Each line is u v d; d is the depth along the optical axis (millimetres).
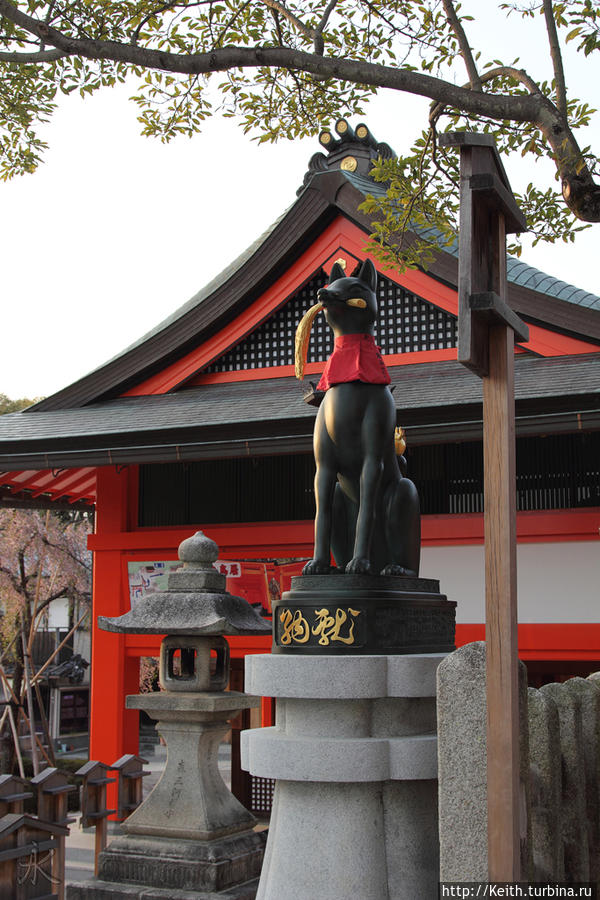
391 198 8477
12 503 17156
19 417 15484
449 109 7371
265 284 14867
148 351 15289
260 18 7953
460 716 4191
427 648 5574
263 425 12406
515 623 3795
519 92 7414
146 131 8617
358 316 5648
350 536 5824
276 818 5191
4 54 6113
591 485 12414
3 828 6891
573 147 5672
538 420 11039
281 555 14094
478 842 4082
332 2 6480
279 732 5312
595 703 5762
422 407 11500
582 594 12219
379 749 4867
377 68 5641
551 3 6199
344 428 5527
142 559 14891
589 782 5598
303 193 14281
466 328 3670
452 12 6441
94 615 15039
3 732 23469
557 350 13305
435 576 13039
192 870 7086
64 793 7680
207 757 7738
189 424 13008
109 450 13266
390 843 4926
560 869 4789
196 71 5816
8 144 9266
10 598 23906
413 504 5828
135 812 7586
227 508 14703
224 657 8016
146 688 25438
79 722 34844
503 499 3809
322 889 4855
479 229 3885
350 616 5047
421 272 13844
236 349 15438
